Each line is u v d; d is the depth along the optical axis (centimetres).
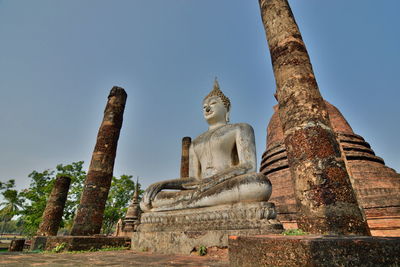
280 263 238
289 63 570
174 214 624
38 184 2694
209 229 527
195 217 570
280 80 574
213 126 802
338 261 204
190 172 780
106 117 1135
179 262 411
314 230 403
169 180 721
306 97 514
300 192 449
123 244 800
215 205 554
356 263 198
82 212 944
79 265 379
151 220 669
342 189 415
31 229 2623
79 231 905
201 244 518
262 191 510
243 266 283
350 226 383
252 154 657
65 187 1542
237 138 686
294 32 612
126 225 2495
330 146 458
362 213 418
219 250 487
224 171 620
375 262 192
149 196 686
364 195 1124
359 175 1220
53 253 646
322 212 403
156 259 457
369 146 1505
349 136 1469
